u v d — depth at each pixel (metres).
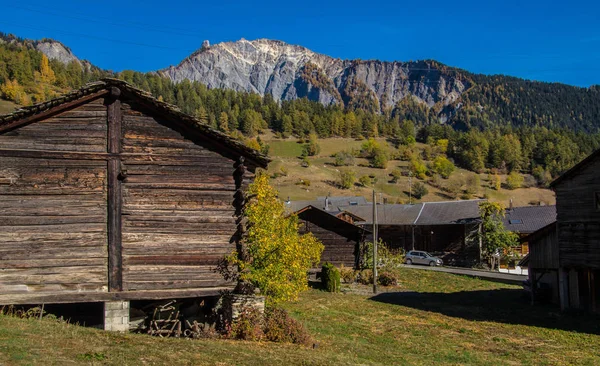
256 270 19.33
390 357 18.38
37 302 17.34
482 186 177.12
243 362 14.12
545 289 33.19
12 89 185.12
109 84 18.44
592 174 28.72
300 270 20.30
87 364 12.05
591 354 20.61
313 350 17.27
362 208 76.31
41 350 12.66
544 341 22.84
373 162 194.38
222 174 19.56
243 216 19.61
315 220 44.41
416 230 70.44
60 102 17.94
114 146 18.48
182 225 18.92
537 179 186.38
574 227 29.50
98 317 19.25
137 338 15.53
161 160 18.94
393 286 42.00
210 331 18.14
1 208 17.42
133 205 18.52
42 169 17.86
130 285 18.20
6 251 17.33
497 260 61.38
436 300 34.66
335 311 28.23
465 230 65.69
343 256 44.44
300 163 189.88
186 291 18.70
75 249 17.86
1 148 17.55
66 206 17.94
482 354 20.14
